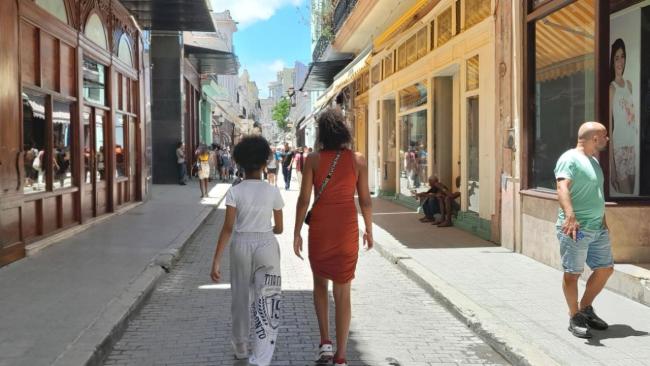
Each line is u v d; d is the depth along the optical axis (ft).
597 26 22.59
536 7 27.45
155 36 82.58
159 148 83.76
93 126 40.45
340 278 14.90
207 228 42.88
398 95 55.77
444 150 44.42
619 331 17.39
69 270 25.34
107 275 24.45
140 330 18.78
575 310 17.24
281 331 18.66
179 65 83.41
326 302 15.56
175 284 25.18
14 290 21.80
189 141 99.60
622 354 15.55
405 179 54.34
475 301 20.88
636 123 24.52
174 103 83.46
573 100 25.02
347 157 15.26
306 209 15.49
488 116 33.27
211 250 33.83
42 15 30.37
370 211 15.70
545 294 21.74
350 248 14.99
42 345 15.83
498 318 18.83
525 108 28.43
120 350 16.92
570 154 16.89
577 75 24.68
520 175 28.96
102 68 43.29
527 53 28.12
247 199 14.83
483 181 34.24
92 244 32.07
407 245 32.22
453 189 43.29
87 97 39.32
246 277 14.93
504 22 30.01
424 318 20.27
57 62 33.24
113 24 45.52
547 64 27.02
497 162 31.60
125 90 49.93
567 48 25.27
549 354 15.56
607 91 22.68
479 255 29.12
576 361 15.03
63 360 14.74
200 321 19.72
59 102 33.94
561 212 17.13
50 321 17.99
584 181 16.61
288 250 34.55
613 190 23.76
